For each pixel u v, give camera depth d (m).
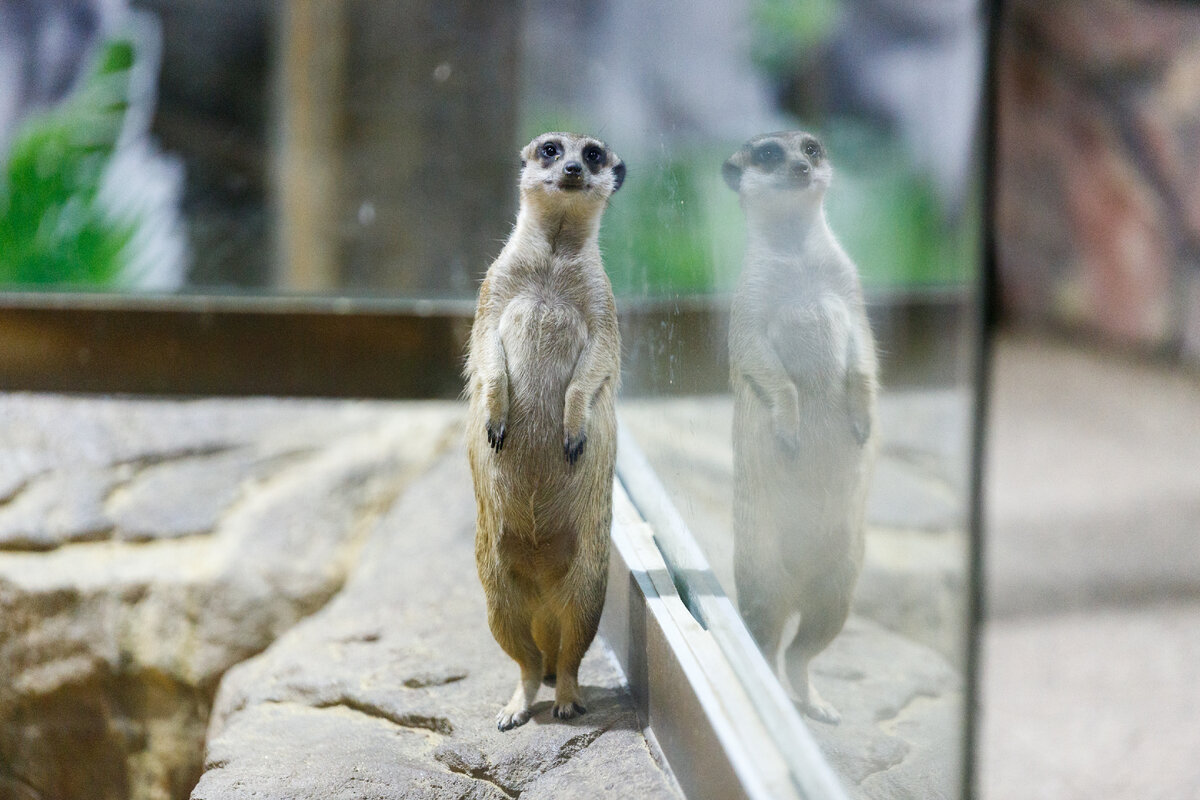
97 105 5.81
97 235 5.72
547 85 5.50
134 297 4.48
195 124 6.02
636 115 2.99
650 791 1.98
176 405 4.47
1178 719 3.56
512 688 2.46
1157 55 8.13
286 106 6.08
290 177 6.10
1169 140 8.18
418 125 5.89
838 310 1.55
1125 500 5.77
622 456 3.07
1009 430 6.93
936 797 1.15
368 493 4.02
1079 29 8.36
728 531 1.99
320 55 5.97
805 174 1.55
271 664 2.79
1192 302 8.23
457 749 2.18
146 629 3.59
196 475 4.09
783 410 1.70
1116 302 8.66
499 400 2.20
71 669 3.56
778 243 1.71
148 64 5.88
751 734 1.74
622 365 3.21
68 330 4.39
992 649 4.10
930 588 1.23
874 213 1.15
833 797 1.47
